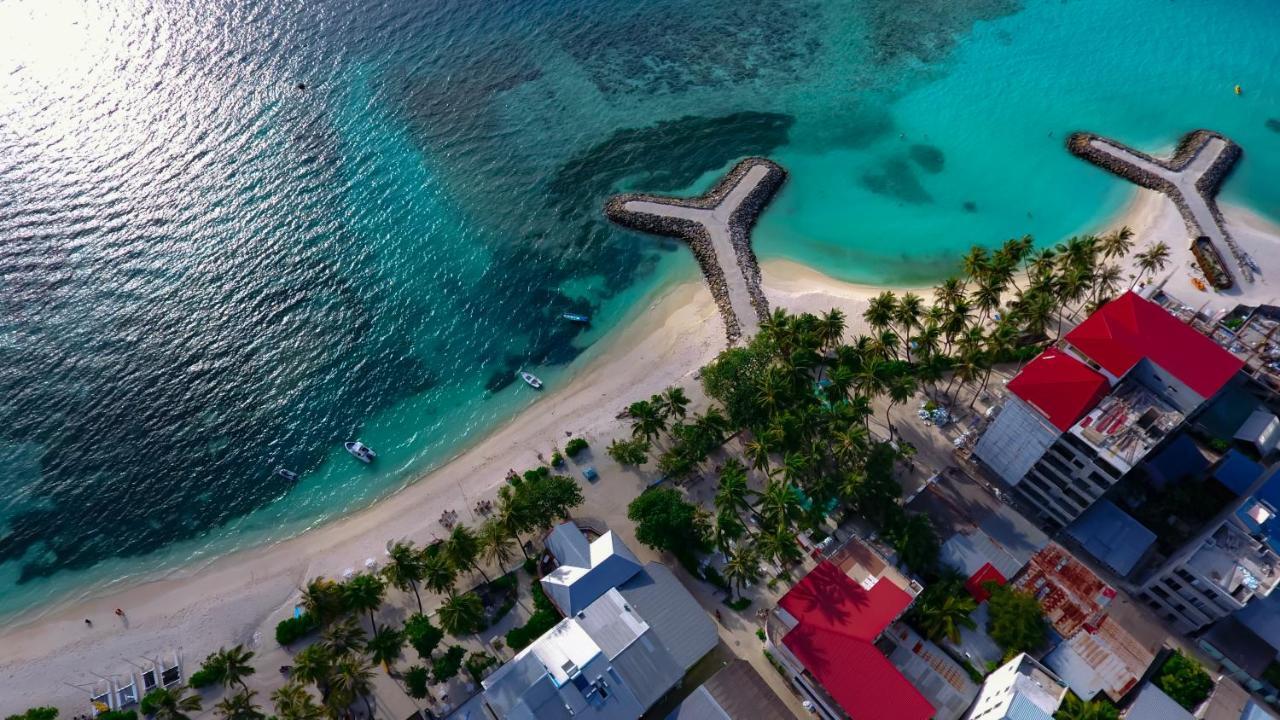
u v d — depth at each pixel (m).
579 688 81.12
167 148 169.50
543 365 133.25
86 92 180.62
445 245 154.12
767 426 104.38
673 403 112.00
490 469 117.25
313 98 184.88
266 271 147.12
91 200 157.50
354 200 161.75
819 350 118.50
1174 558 87.62
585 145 176.88
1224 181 155.25
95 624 102.75
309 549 109.88
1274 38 191.50
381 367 133.38
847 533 98.44
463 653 91.12
